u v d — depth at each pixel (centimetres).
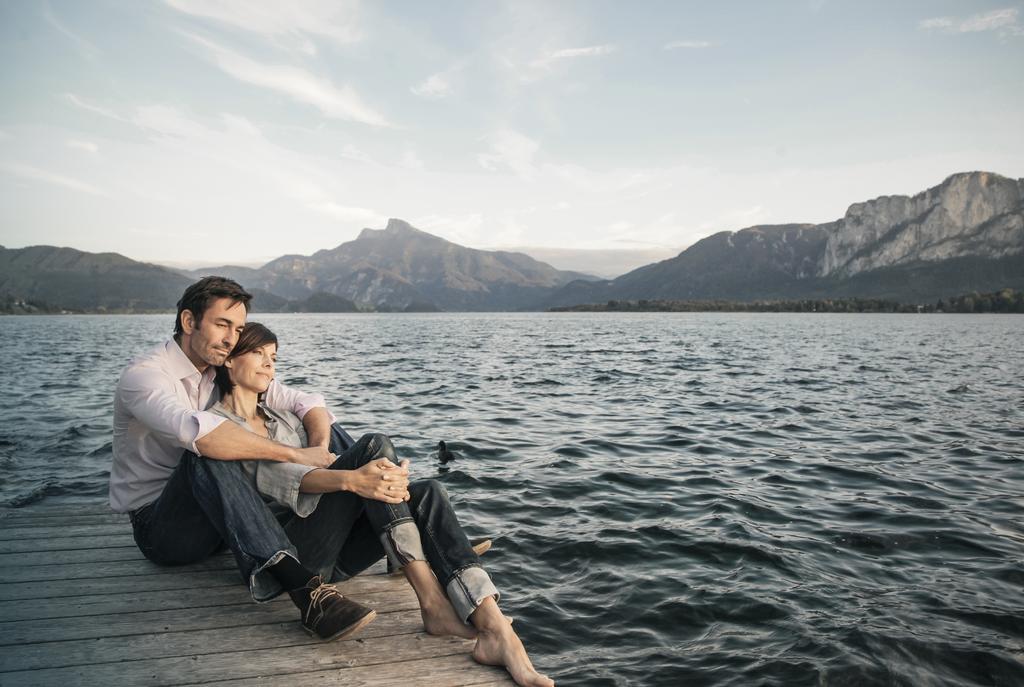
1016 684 407
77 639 323
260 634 334
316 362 3175
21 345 4994
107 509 554
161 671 296
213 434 329
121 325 12369
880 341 5525
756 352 3947
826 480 888
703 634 475
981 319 16062
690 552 625
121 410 362
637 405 1612
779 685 406
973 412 1515
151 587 385
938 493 826
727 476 909
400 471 340
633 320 15538
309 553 351
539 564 605
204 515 363
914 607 511
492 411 1515
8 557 432
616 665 436
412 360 3306
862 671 418
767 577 568
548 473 927
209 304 351
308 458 356
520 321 15950
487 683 297
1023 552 627
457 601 322
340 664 308
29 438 1209
